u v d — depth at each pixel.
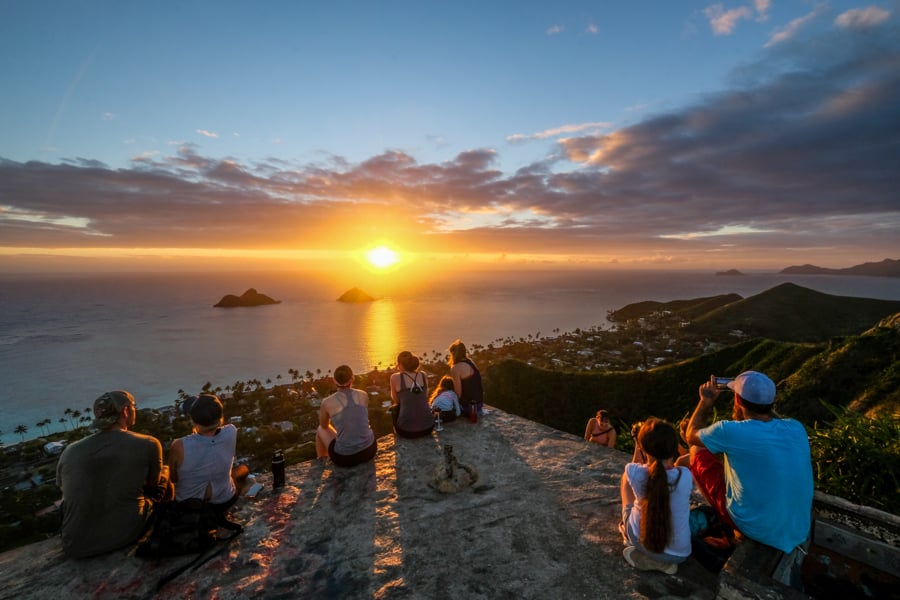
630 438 7.22
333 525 3.92
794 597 2.28
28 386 186.88
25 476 77.38
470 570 3.26
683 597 2.89
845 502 3.32
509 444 5.73
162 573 3.28
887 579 3.02
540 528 3.79
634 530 3.17
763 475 2.84
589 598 2.92
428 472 4.95
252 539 3.71
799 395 24.25
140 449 3.58
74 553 3.40
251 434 78.06
